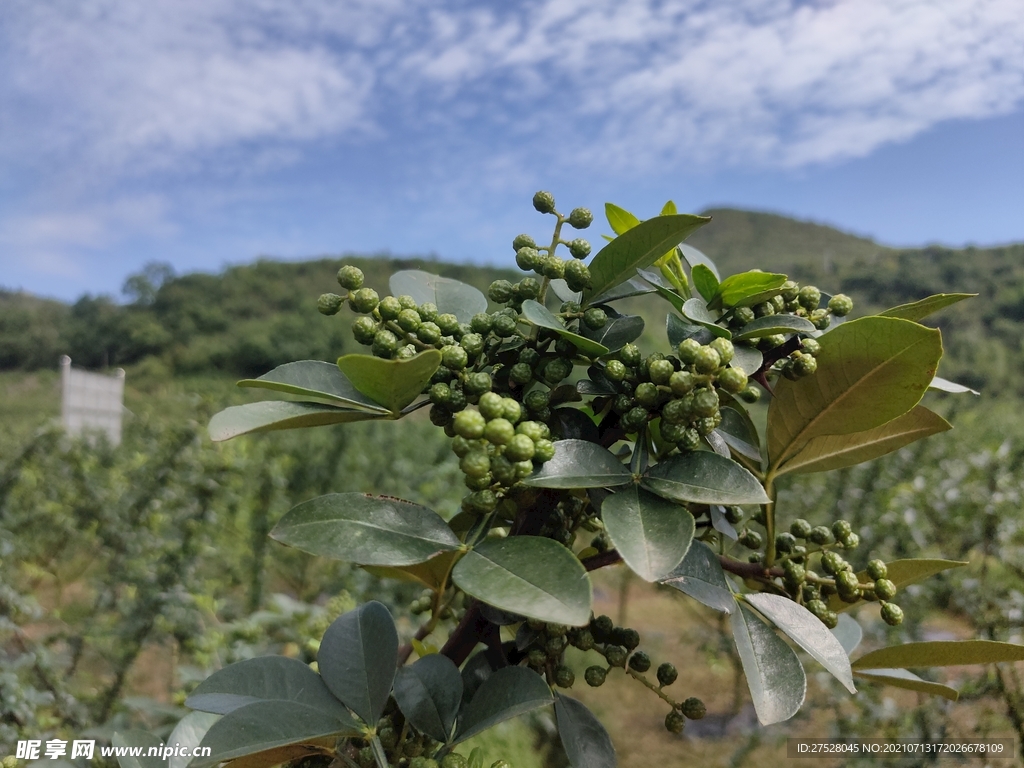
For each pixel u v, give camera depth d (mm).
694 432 1007
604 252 1140
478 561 873
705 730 5688
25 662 2752
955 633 5180
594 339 1166
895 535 4914
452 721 1056
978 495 4391
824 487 6008
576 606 766
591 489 1055
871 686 4152
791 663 996
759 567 1244
